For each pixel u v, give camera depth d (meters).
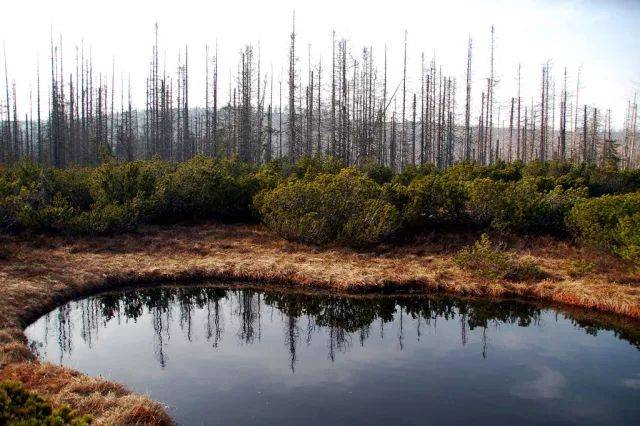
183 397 9.27
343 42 38.78
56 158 39.00
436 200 21.02
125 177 22.67
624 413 8.70
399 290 16.61
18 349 10.32
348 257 19.16
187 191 23.58
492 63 43.38
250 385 9.85
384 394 9.45
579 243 18.80
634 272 15.68
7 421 5.16
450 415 8.62
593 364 10.93
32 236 19.41
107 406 8.31
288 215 20.58
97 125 46.94
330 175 22.50
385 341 12.55
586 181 25.64
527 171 27.61
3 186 20.52
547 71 44.81
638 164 62.72
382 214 19.70
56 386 8.89
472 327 13.62
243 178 24.64
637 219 15.37
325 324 13.99
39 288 14.45
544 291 15.70
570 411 8.79
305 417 8.52
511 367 10.79
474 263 17.52
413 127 42.91
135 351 11.73
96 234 20.70
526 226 19.78
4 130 52.44
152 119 48.00
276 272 17.45
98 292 15.87
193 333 13.12
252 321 14.19
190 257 18.92
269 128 40.16
